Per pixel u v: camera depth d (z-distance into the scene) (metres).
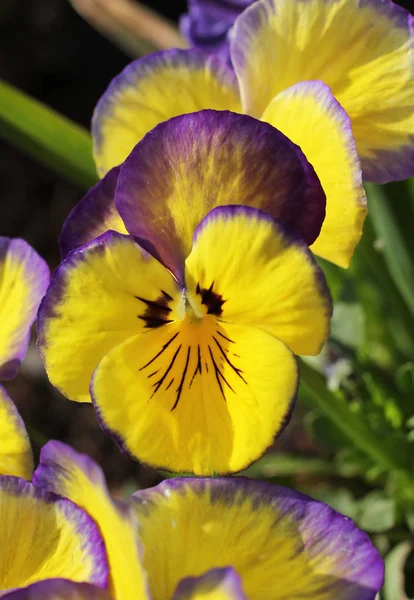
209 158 0.12
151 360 0.12
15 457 0.13
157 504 0.12
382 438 0.19
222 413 0.12
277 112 0.13
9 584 0.12
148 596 0.10
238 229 0.11
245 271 0.11
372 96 0.13
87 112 0.38
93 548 0.12
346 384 0.20
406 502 0.20
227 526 0.12
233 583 0.10
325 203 0.12
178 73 0.14
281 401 0.11
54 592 0.12
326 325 0.11
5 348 0.14
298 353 0.12
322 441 0.20
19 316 0.14
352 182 0.12
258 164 0.12
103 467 0.28
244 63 0.14
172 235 0.12
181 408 0.12
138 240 0.12
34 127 0.20
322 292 0.11
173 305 0.12
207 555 0.11
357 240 0.12
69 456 0.12
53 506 0.12
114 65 0.38
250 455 0.12
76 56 0.38
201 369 0.12
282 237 0.11
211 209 0.12
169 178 0.12
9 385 0.31
